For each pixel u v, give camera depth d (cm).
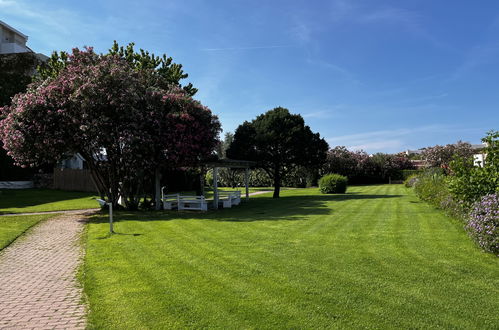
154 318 472
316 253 769
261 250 815
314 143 2677
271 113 2702
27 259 845
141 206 1959
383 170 4225
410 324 435
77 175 3138
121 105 1524
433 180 1725
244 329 433
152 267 707
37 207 1978
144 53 2289
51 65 2150
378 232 976
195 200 1778
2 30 4550
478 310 470
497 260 680
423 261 685
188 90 2456
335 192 2688
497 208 747
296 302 507
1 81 3145
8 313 514
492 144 959
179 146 1636
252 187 4231
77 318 492
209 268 686
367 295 526
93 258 803
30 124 1511
